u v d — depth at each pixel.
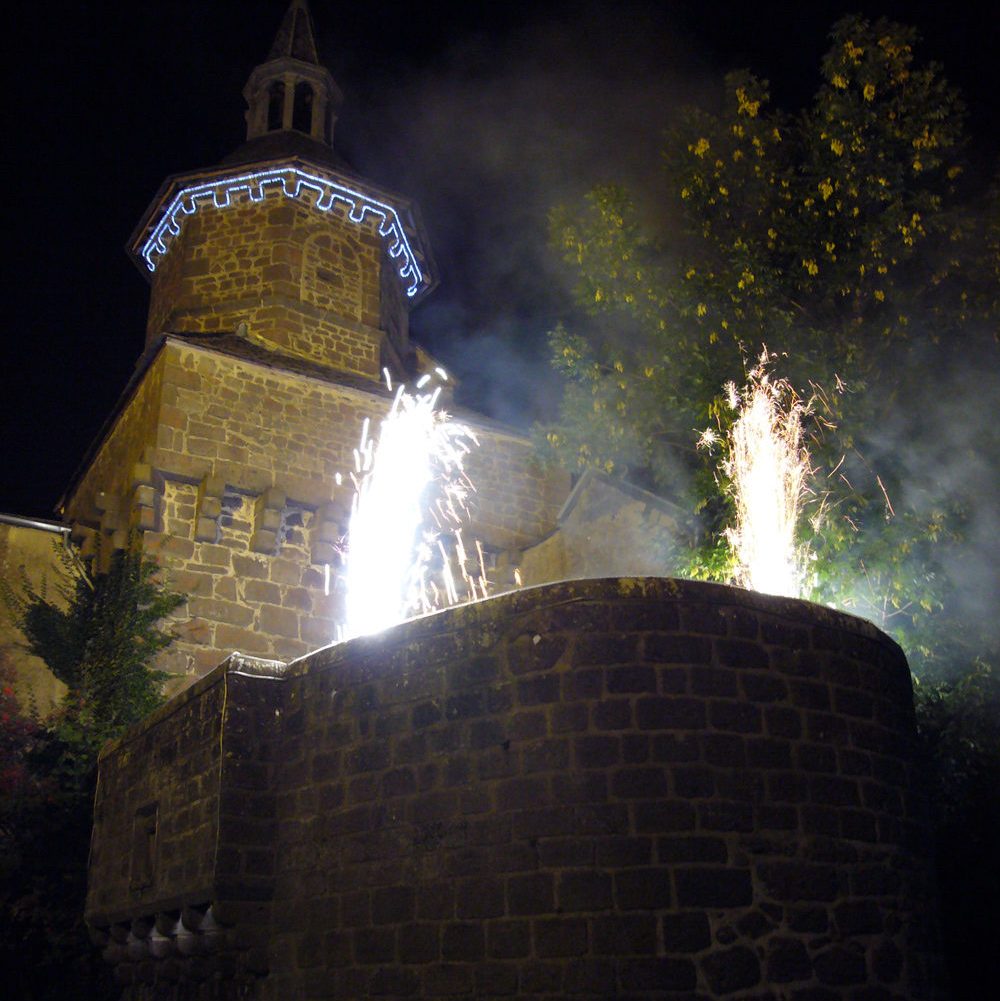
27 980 13.29
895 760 8.68
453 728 8.30
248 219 22.31
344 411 20.16
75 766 15.49
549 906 7.46
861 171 15.25
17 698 16.95
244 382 19.23
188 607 17.58
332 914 8.53
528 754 7.89
